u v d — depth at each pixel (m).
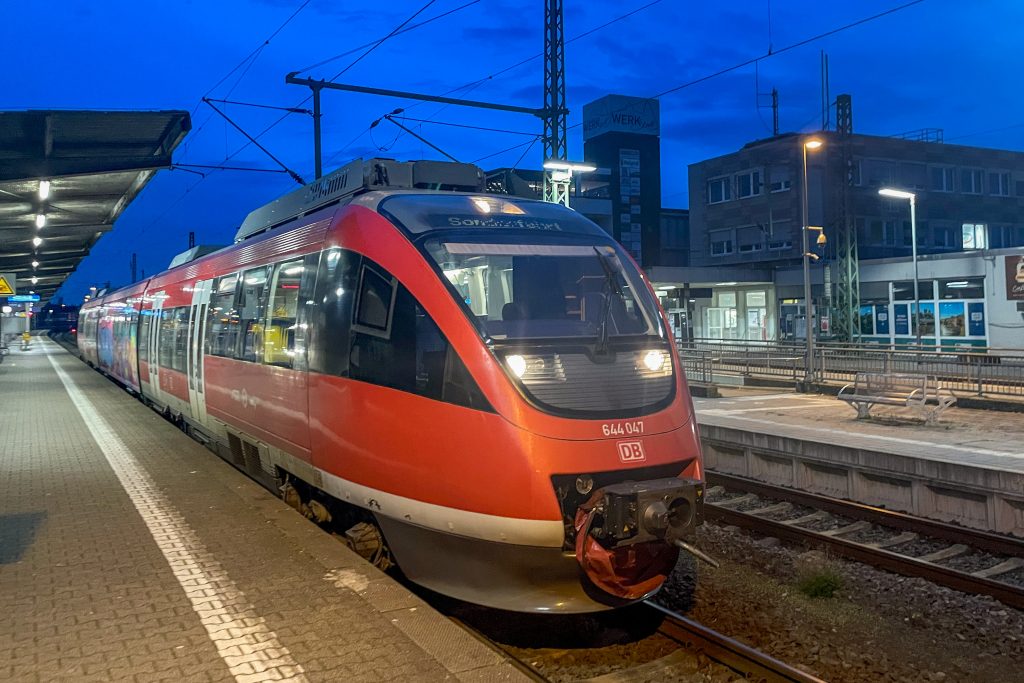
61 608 5.09
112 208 21.97
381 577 5.64
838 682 4.99
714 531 8.34
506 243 6.14
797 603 6.30
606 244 6.59
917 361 18.80
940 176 44.62
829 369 21.52
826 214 41.12
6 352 48.28
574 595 5.21
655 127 58.41
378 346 5.90
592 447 5.18
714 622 5.96
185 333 12.05
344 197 7.41
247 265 9.06
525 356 5.41
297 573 5.74
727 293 40.84
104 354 25.86
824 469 10.29
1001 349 17.09
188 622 4.85
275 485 8.27
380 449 5.78
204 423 10.87
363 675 4.15
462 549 5.36
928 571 6.77
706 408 17.34
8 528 7.05
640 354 5.86
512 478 5.05
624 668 5.12
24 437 12.76
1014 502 8.25
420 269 5.80
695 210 47.50
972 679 5.05
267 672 4.18
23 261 34.47
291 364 7.19
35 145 15.72
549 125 21.31
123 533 6.86
